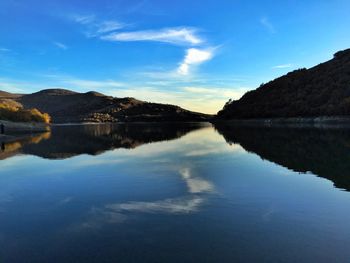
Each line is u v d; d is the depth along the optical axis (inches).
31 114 4763.8
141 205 478.9
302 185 592.1
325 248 321.4
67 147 1387.8
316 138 1651.1
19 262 305.0
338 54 5718.5
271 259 300.0
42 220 418.9
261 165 825.5
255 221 399.5
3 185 625.0
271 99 5654.5
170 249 323.6
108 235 363.6
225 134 2352.4
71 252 322.3
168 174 718.5
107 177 692.1
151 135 2378.2
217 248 324.2
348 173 697.6
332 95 4303.6
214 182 628.4
